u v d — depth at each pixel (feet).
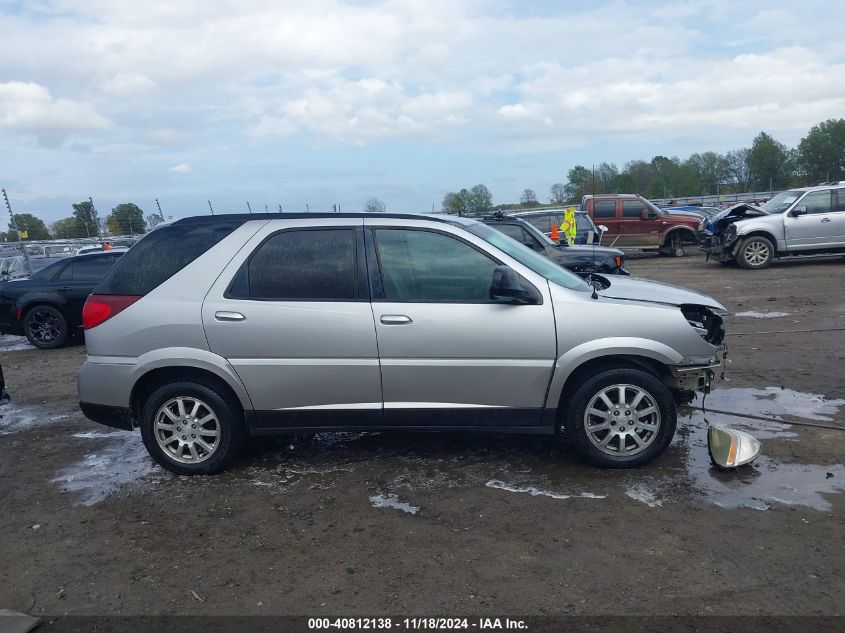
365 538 13.43
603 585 11.50
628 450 16.16
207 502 15.43
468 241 16.03
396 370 15.80
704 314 17.16
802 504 14.16
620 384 15.85
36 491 16.56
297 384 16.05
